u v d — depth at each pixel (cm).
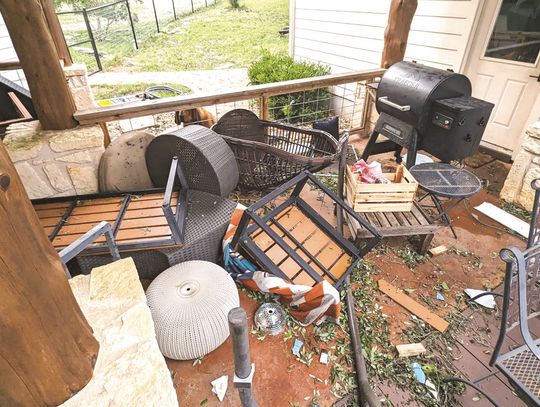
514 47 353
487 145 405
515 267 131
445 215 271
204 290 180
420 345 186
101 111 261
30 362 75
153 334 121
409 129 294
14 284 67
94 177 271
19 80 574
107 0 1088
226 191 257
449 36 396
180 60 1022
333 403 162
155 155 261
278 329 193
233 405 160
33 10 212
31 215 70
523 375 132
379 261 246
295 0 625
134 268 149
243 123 319
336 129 364
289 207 248
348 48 558
